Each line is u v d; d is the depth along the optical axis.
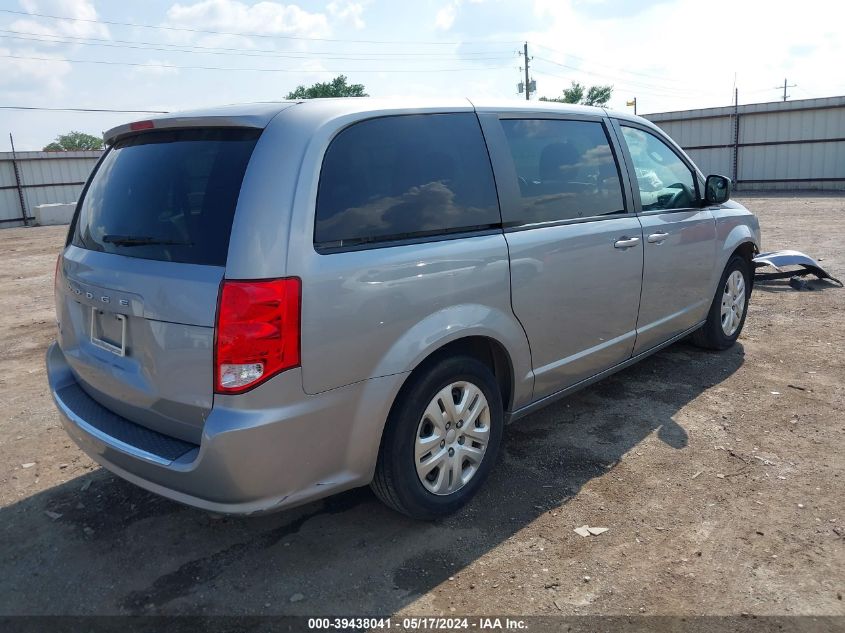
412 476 2.97
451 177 3.12
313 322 2.53
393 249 2.80
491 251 3.17
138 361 2.71
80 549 3.07
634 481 3.49
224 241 2.48
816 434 3.95
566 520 3.16
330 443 2.67
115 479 3.71
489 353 3.47
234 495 2.49
